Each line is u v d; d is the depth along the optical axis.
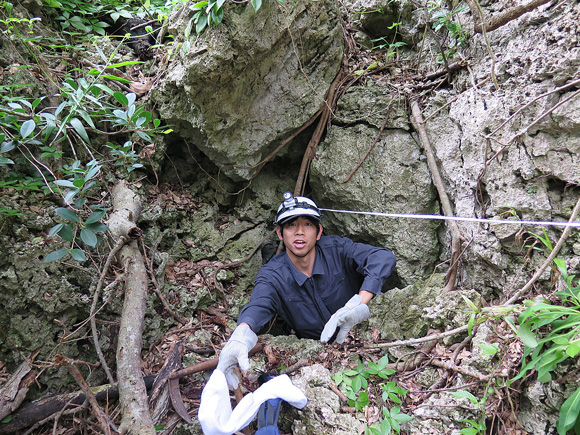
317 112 2.91
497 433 1.89
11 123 2.29
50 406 2.01
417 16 2.97
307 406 1.95
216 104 2.59
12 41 2.52
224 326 2.59
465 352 2.08
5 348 2.16
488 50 2.40
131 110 2.30
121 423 1.85
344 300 2.56
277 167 3.21
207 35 2.36
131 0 3.22
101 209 2.18
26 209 2.28
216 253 2.91
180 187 3.02
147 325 2.39
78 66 2.83
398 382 2.12
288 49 2.67
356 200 2.87
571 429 1.73
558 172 2.10
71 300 2.26
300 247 2.38
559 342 1.68
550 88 2.11
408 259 2.75
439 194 2.61
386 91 2.92
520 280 2.16
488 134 2.33
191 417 2.00
